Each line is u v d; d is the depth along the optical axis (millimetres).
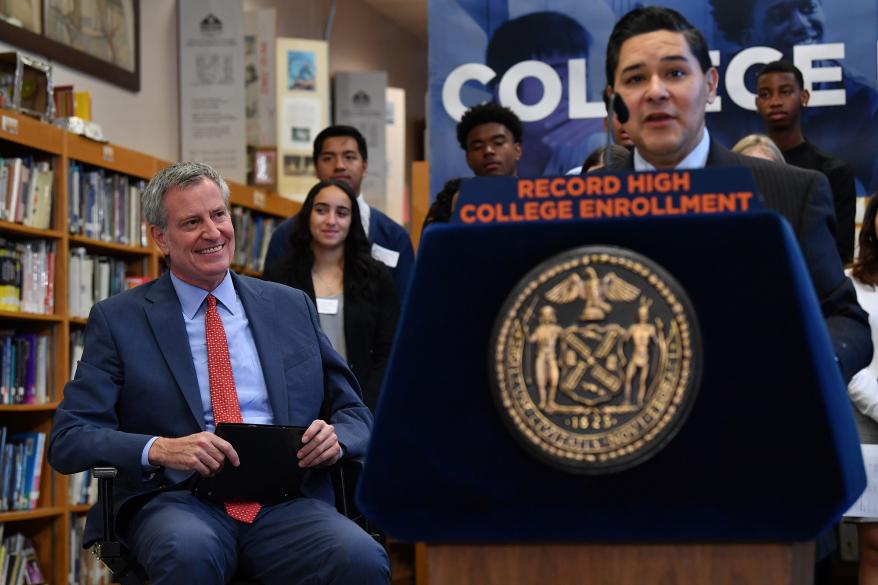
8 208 5043
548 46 5082
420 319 1122
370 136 9953
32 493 5176
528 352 1093
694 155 1817
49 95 5441
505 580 1148
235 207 7352
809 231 1752
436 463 1127
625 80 1722
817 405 1053
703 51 1711
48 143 5281
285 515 2717
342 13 10797
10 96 5230
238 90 7645
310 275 4117
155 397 2762
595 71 5043
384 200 9938
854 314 1725
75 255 5555
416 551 4574
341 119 10000
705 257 1074
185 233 2846
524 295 1098
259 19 8336
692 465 1081
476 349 1120
